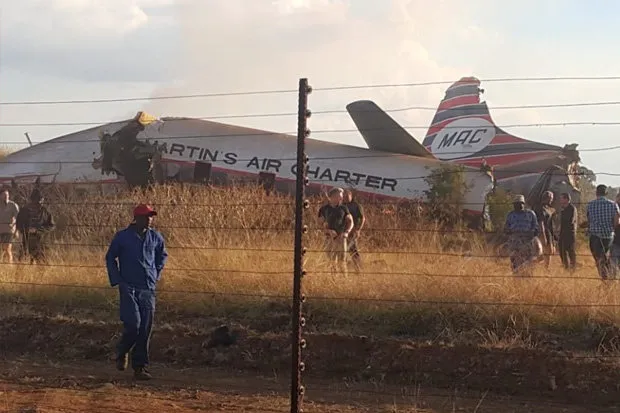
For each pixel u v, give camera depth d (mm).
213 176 27516
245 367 11906
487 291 12648
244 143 27828
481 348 11164
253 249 15422
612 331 11422
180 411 9469
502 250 16078
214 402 9961
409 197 26219
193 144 27719
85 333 13047
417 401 10203
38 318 13477
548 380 10602
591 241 16125
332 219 16031
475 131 29875
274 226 17656
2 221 18266
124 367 11312
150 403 9836
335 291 13117
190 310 13438
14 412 9234
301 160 7430
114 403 9789
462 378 10930
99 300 14281
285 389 10773
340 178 27078
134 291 11141
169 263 14906
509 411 9883
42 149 27906
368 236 18250
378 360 11398
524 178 27984
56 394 10180
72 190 24359
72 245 17297
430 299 12586
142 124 27312
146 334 11203
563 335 11727
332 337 11766
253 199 20281
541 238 18391
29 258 16672
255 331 12562
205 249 15625
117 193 23156
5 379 11070
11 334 13289
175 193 20547
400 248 17219
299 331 7535
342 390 10773
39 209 18516
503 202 22203
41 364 12195
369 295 12922
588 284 12961
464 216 24219
